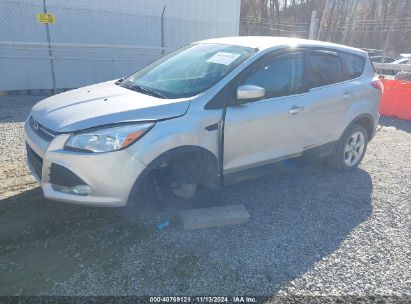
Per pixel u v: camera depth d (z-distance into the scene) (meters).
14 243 3.00
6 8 9.86
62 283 2.60
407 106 8.87
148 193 3.34
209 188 3.59
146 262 2.87
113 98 3.36
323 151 4.50
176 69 3.90
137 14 12.05
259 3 38.28
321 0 41.25
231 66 3.56
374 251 3.20
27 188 3.96
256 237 3.30
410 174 5.12
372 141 6.89
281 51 3.86
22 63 10.45
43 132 3.14
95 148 2.84
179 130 3.11
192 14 13.25
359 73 4.89
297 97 3.98
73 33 11.06
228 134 3.42
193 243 3.15
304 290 2.67
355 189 4.48
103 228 3.28
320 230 3.48
